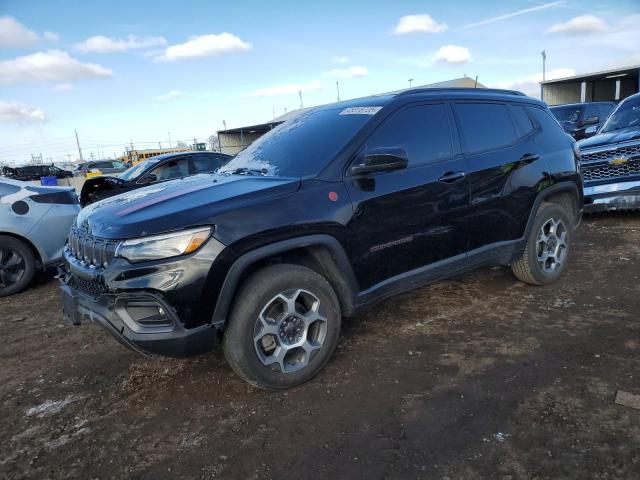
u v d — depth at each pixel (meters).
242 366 2.96
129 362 3.79
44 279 6.61
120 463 2.59
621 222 7.39
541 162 4.53
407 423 2.73
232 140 41.28
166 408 3.09
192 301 2.77
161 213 2.88
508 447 2.48
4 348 4.27
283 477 2.39
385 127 3.61
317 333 3.27
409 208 3.57
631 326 3.73
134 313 2.85
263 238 2.94
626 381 2.99
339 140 3.51
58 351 4.13
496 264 4.35
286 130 4.18
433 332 3.89
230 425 2.84
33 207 6.07
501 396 2.93
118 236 2.84
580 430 2.57
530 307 4.27
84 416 3.07
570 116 15.64
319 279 3.20
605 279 4.85
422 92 3.95
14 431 2.96
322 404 2.99
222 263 2.82
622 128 7.66
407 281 3.66
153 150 41.66
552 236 4.69
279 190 3.12
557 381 3.05
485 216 4.09
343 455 2.51
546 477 2.26
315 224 3.12
